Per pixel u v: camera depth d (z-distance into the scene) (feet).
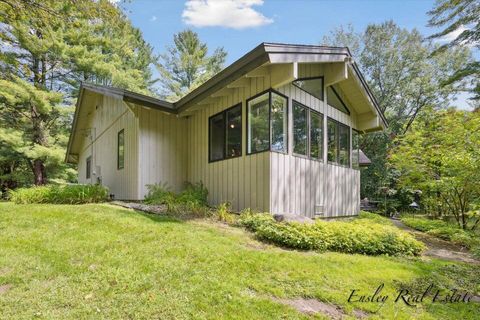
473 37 38.99
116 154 33.78
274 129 19.88
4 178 53.62
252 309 8.20
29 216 18.08
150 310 7.82
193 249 12.47
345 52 23.43
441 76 63.87
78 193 26.53
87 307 7.86
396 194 53.57
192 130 29.14
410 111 67.97
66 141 54.03
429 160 26.27
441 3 40.45
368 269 12.33
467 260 16.35
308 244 14.82
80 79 57.21
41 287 8.93
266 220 17.38
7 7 20.58
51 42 42.93
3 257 11.18
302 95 23.08
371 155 67.41
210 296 8.69
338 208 27.53
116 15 22.89
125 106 31.17
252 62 18.07
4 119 50.47
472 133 22.63
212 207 23.71
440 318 8.80
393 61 69.77
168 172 28.66
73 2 21.53
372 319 8.34
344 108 29.89
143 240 13.56
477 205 21.61
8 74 38.01
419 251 16.57
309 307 8.78
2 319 7.25
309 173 23.38
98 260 11.02
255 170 20.54
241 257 12.00
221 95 23.70
